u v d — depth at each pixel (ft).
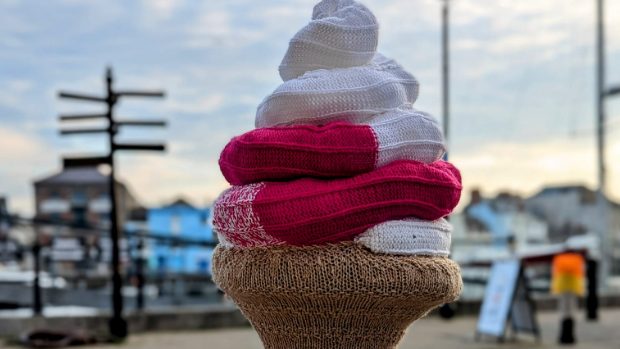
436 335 29.55
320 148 4.83
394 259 4.80
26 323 28.40
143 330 29.86
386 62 5.75
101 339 26.58
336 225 4.77
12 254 55.11
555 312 40.22
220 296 39.06
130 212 95.76
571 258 28.35
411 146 5.01
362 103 5.10
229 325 31.19
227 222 5.11
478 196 88.12
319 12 5.86
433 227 5.06
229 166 5.30
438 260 5.02
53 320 28.78
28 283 41.27
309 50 5.40
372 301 4.81
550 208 119.85
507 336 29.60
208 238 49.98
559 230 115.65
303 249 4.87
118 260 28.09
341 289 4.73
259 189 4.95
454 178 5.33
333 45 5.33
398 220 4.89
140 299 31.53
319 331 4.96
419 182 4.90
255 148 4.99
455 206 5.34
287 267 4.82
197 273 48.34
